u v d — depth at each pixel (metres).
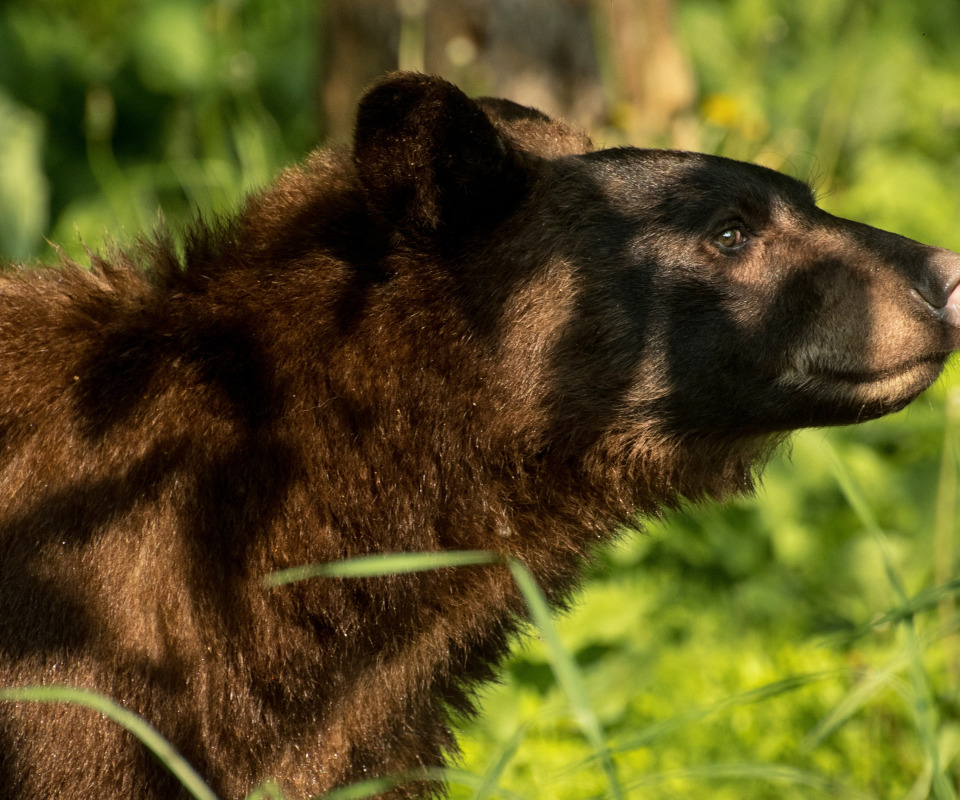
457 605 7.27
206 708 6.64
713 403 7.48
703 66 16.44
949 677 9.37
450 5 11.24
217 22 15.20
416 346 7.20
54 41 14.81
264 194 7.60
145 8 15.11
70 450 6.65
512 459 7.37
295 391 7.00
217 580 6.67
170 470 6.69
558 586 7.86
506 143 7.24
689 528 11.04
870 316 7.31
